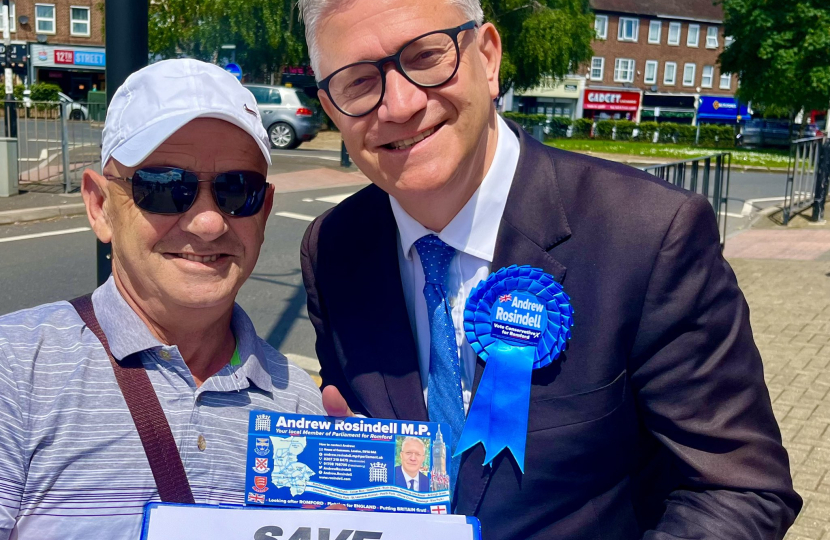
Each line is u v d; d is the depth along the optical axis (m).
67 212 10.60
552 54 29.66
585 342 1.57
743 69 33.31
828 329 6.16
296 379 1.78
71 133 12.97
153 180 1.50
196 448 1.54
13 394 1.42
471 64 1.57
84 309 1.60
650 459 1.76
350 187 14.07
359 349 1.82
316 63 1.65
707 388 1.56
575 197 1.65
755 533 1.50
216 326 1.65
